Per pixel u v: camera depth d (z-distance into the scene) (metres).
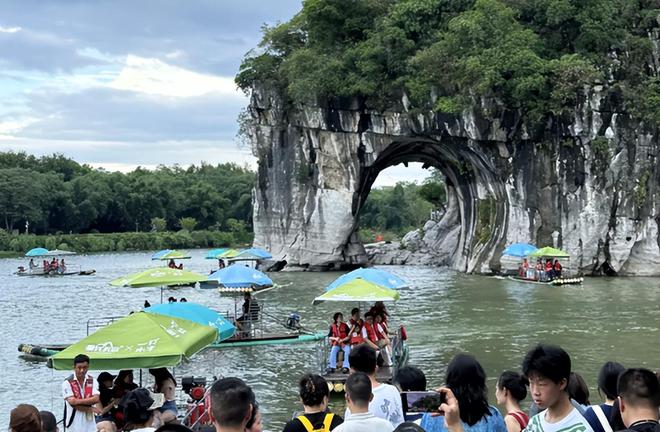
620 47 50.47
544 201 49.97
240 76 62.62
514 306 34.22
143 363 11.92
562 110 48.09
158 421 10.92
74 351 12.09
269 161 63.44
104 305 39.22
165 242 110.38
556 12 50.34
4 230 100.62
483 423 6.36
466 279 48.81
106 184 116.31
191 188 127.19
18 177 104.00
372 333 19.25
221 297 41.88
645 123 48.12
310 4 57.53
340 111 57.31
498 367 20.98
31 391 19.83
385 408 8.46
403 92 54.00
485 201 55.41
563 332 26.59
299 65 56.97
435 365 21.31
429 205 123.44
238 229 121.31
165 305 16.44
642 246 48.78
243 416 5.68
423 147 61.31
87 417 11.65
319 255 61.19
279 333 27.14
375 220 125.31
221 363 22.66
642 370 5.86
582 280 44.22
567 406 5.79
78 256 93.62
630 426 5.73
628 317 29.95
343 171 59.38
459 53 50.97
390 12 55.94
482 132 50.28
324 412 7.59
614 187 48.56
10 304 39.91
